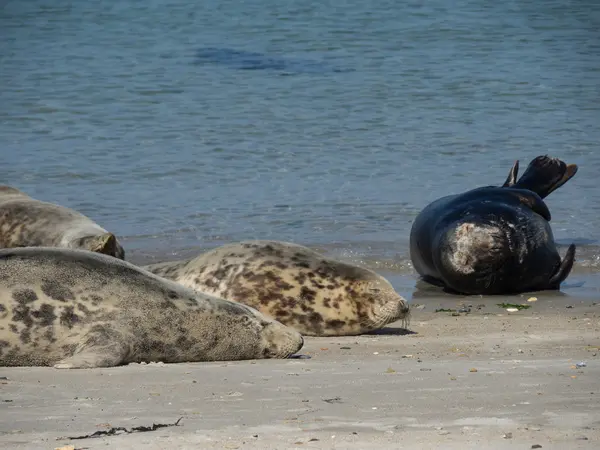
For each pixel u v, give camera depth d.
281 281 39.62
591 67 124.06
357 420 20.77
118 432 19.78
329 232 62.00
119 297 30.77
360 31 145.62
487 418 20.80
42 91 111.56
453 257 50.06
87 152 85.00
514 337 37.09
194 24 153.88
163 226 63.41
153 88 113.38
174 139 90.06
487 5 164.38
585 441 18.70
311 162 81.62
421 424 20.33
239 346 32.09
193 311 31.72
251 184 74.62
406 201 69.62
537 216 52.47
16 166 79.94
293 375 26.66
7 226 51.75
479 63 126.00
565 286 52.47
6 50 136.62
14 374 26.95
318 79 117.44
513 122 97.12
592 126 95.12
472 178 76.62
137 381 25.62
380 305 38.94
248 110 102.19
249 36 144.00
